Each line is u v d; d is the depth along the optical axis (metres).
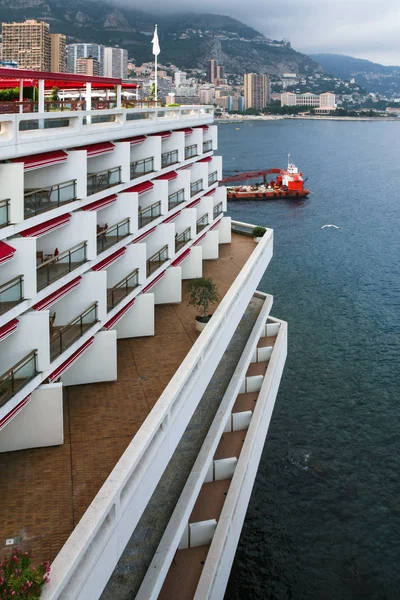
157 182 38.56
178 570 26.53
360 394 52.88
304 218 127.62
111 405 29.11
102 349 30.55
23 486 23.34
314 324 67.69
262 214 132.38
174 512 25.28
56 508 22.23
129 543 24.12
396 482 42.19
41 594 16.77
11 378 24.02
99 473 24.23
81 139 28.45
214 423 31.73
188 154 46.97
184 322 38.72
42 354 24.70
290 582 34.78
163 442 25.81
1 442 25.27
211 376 34.59
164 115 44.50
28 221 24.05
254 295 51.66
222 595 27.45
